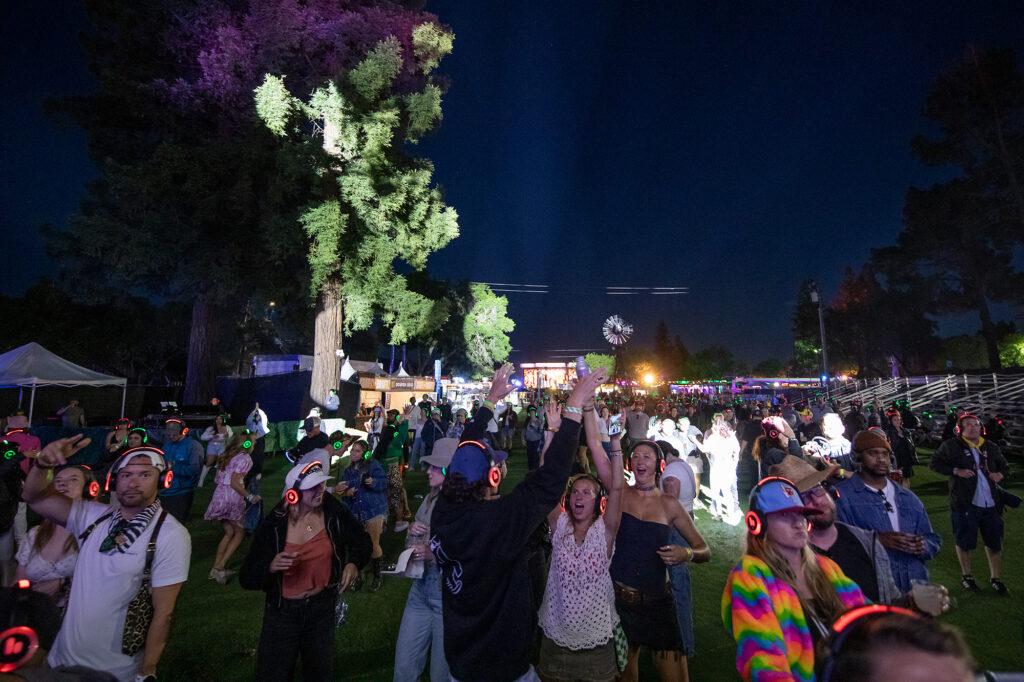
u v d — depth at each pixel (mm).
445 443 4312
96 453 13172
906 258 41781
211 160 22391
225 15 24484
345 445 6527
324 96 23438
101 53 25953
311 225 21344
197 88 24281
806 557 2154
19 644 1894
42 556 3090
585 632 3033
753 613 1899
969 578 5809
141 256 21734
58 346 31453
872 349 53281
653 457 3760
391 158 25719
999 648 4504
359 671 4395
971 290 39656
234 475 6496
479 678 2236
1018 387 24094
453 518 2344
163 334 37938
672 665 3420
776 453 5535
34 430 12406
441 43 25828
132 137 26625
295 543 3275
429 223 25031
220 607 5738
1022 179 35719
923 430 20391
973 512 5805
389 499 8617
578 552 3115
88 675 2596
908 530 3344
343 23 24672
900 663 955
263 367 35781
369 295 23641
